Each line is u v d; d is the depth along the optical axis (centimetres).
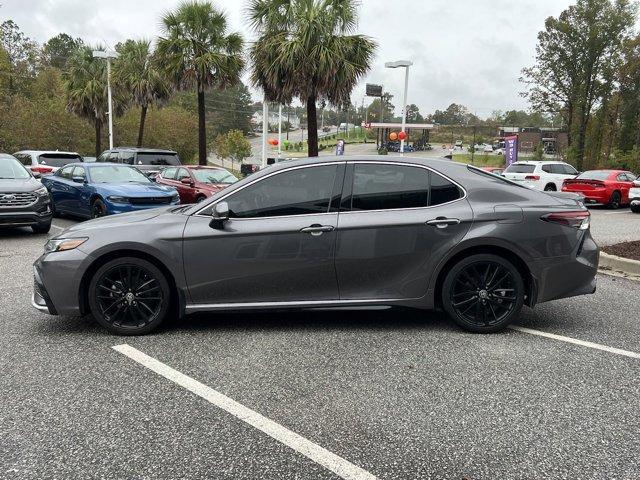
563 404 342
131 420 320
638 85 3653
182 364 408
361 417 325
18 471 268
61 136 3959
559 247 471
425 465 274
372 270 468
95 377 383
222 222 461
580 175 1977
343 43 1491
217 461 278
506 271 470
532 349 442
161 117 4509
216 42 2162
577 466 273
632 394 357
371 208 471
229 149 5694
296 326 502
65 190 1284
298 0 1538
